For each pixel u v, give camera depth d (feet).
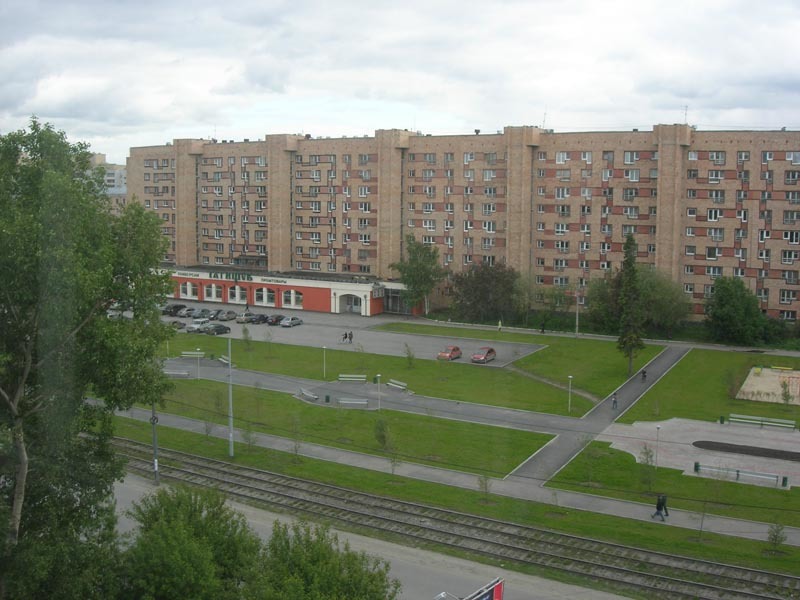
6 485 94.68
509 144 343.26
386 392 220.23
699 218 321.73
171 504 99.19
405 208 375.86
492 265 340.59
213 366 250.98
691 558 115.96
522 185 342.64
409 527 128.67
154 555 88.17
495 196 354.33
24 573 85.20
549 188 346.54
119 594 90.02
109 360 95.35
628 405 209.15
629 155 329.93
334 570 79.92
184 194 430.20
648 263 330.34
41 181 91.30
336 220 390.01
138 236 101.50
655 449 171.01
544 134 343.87
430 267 347.77
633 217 331.77
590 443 173.78
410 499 140.46
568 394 220.23
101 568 91.09
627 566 114.21
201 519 98.22
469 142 356.59
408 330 323.37
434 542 122.93
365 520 131.85
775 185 307.17
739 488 147.84
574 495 143.13
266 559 84.94
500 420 192.95
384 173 369.30
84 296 90.43
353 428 184.85
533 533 125.70
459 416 196.13
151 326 102.73
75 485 98.84
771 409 205.87
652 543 121.90
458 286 342.23
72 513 99.19
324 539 86.53
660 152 318.45
